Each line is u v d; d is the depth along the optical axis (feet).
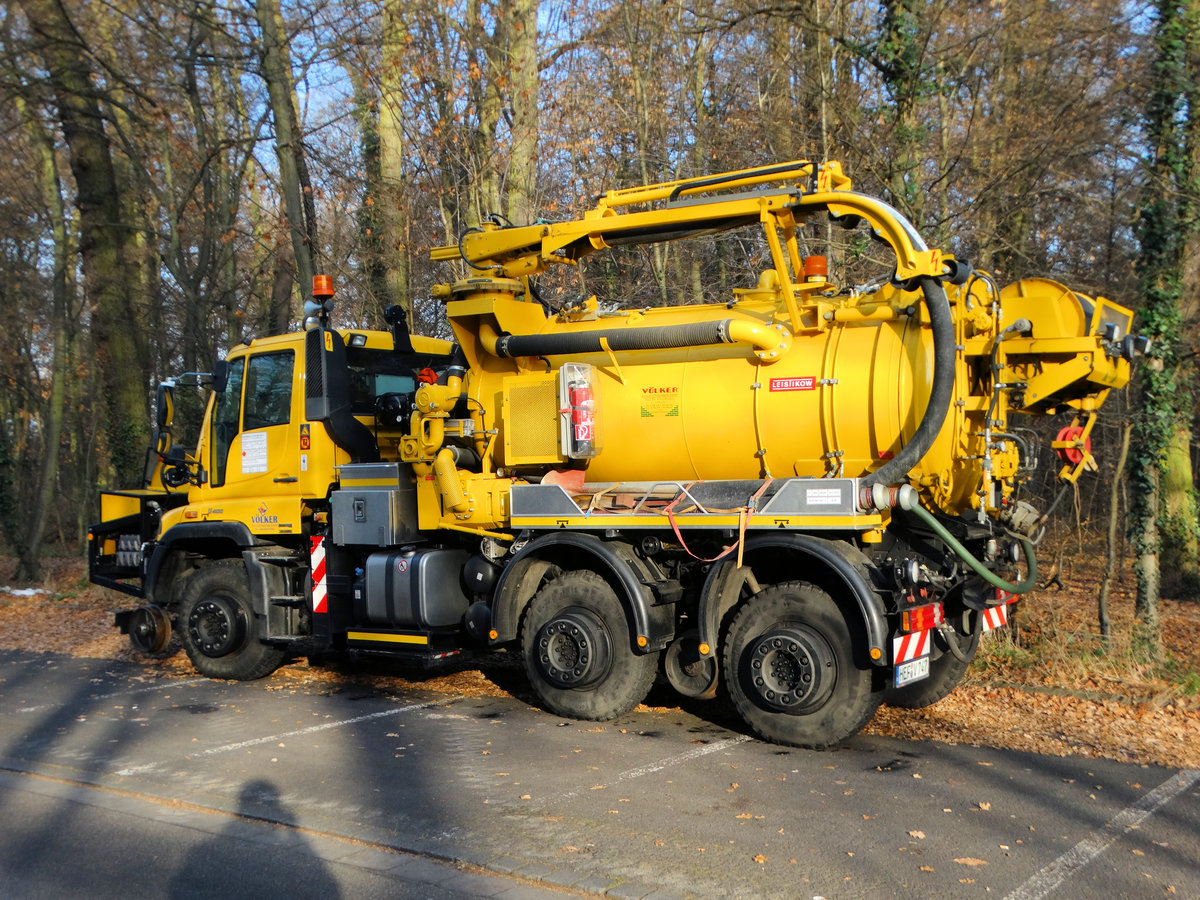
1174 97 31.63
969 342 21.89
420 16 45.88
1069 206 43.73
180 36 52.85
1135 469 29.48
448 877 14.65
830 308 23.07
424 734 23.08
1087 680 26.08
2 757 21.97
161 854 15.89
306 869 15.08
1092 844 15.53
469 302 26.40
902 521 22.70
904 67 36.70
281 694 28.12
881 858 14.99
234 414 30.96
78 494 88.58
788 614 21.65
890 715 24.14
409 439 26.71
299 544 30.78
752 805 17.53
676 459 24.45
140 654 35.14
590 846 15.64
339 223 63.05
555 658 24.02
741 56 57.52
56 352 64.95
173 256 58.08
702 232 25.21
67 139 55.06
